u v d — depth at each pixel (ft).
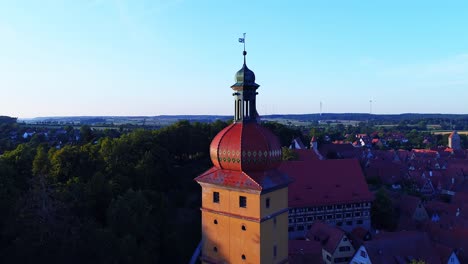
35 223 163.43
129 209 215.31
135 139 347.56
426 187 491.31
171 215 301.22
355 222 324.60
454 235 270.46
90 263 166.71
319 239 267.59
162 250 243.60
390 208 338.34
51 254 158.71
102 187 238.27
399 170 520.42
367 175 508.94
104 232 176.96
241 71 124.06
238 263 120.98
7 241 179.01
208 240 127.95
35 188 176.96
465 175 508.53
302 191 315.17
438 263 232.32
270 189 117.08
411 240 240.12
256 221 116.06
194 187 368.48
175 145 418.72
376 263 225.56
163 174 339.77
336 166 336.29
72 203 211.20
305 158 412.57
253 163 117.60
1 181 215.72
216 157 123.13
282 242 127.65
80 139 585.22
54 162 272.72
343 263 255.29
